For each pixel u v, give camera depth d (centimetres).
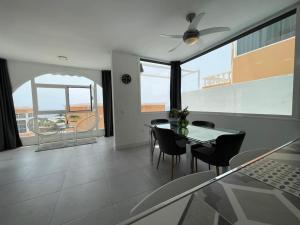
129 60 396
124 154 346
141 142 423
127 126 400
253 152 125
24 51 358
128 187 205
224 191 59
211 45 351
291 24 233
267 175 70
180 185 80
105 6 208
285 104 245
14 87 427
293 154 93
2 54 373
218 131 234
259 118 269
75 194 191
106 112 551
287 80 242
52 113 491
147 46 347
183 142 252
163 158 308
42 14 221
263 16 244
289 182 63
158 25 259
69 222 146
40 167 276
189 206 52
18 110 442
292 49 234
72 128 493
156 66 473
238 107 320
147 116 434
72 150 381
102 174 244
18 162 302
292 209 48
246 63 300
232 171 75
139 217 47
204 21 255
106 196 186
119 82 384
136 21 246
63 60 434
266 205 50
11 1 191
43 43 317
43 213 158
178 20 246
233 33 297
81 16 229
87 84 545
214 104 378
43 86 473
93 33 281
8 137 400
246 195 56
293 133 227
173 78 479
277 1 210
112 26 259
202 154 201
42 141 464
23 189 203
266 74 268
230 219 45
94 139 506
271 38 258
